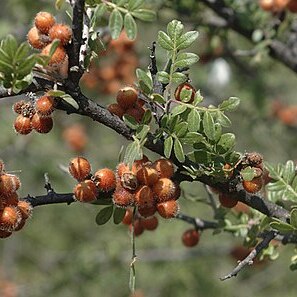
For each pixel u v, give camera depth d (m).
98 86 10.95
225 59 11.23
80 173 4.43
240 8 8.95
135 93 4.52
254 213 6.17
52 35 4.10
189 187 11.73
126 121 4.36
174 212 4.40
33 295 14.48
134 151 4.22
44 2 10.65
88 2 4.36
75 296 14.20
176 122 4.43
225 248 14.29
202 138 4.42
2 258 18.17
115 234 14.20
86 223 18.08
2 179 4.11
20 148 14.53
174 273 15.12
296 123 13.88
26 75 3.99
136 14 4.16
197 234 6.38
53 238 18.33
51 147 15.27
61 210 18.05
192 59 4.57
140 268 14.84
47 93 4.21
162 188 4.36
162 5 9.07
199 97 4.51
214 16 9.59
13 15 12.52
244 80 12.97
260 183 4.70
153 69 4.77
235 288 16.61
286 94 15.74
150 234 14.32
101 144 16.17
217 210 6.22
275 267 17.05
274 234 4.94
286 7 8.37
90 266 13.83
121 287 14.77
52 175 14.95
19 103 4.41
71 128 15.00
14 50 3.88
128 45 9.54
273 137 14.53
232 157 4.61
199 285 15.68
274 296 17.47
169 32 4.62
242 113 13.25
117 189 4.43
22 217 4.27
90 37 4.33
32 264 18.11
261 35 8.78
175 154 4.39
